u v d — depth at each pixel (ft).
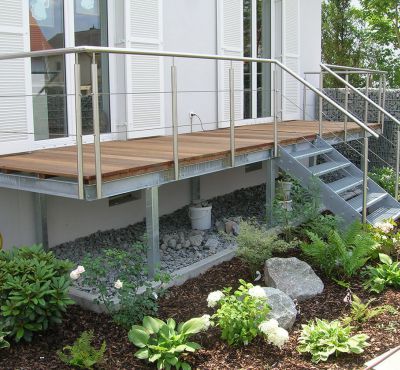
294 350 12.20
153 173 15.14
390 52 57.88
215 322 13.20
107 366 11.42
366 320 13.60
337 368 11.45
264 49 29.12
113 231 20.24
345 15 58.44
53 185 14.08
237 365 11.58
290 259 15.74
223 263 17.44
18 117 17.08
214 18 24.61
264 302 12.59
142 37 20.90
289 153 20.36
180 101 23.22
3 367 11.36
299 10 30.45
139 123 21.09
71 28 19.02
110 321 13.34
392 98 33.37
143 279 15.31
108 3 20.40
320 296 14.99
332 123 28.48
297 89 30.89
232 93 17.67
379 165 33.83
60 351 11.73
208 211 20.68
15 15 16.79
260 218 22.59
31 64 17.88
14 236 17.04
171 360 11.24
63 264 13.02
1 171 15.25
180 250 18.28
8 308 11.80
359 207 19.90
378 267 16.40
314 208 18.63
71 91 19.16
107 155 16.74
